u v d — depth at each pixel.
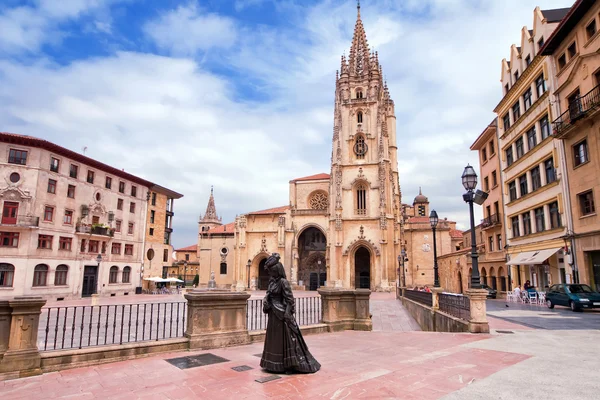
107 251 55.38
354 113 69.00
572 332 13.72
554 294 24.28
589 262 25.84
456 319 15.35
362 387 7.15
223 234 80.62
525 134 35.38
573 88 27.09
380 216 62.75
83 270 50.88
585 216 25.98
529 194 34.25
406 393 6.76
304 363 8.20
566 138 27.98
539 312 22.27
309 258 70.94
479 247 49.31
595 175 24.91
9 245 43.38
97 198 54.44
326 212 69.06
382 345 11.50
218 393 6.94
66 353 8.82
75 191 50.84
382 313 28.03
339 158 66.75
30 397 6.83
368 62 71.50
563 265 28.70
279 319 8.45
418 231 77.50
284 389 7.11
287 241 69.12
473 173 15.96
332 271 63.81
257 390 7.08
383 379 7.68
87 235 51.16
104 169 55.84
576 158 27.30
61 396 6.88
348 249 63.66
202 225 137.00
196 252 126.75
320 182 75.31
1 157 43.72
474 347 10.99
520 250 36.56
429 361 9.26
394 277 61.72
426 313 20.33
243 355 10.17
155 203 70.62
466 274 43.72
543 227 32.28
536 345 11.21
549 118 30.34
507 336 12.91
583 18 25.86
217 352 10.56
